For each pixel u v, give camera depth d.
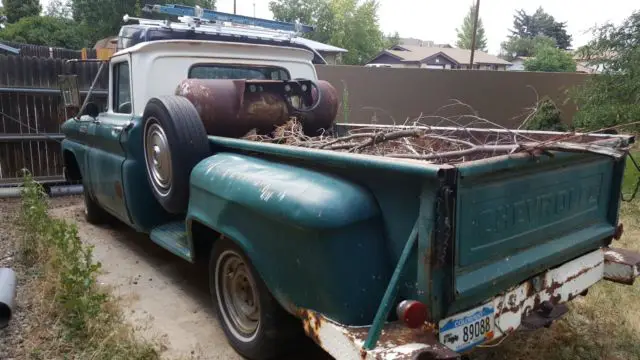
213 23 5.43
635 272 3.05
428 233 2.07
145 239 5.64
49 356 3.14
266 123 4.20
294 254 2.47
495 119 11.39
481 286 2.26
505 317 2.52
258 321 3.06
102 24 30.80
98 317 3.47
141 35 4.87
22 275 4.27
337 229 2.25
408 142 3.50
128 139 4.21
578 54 9.16
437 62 43.50
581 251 2.97
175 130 3.44
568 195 2.80
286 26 5.86
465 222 2.18
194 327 3.67
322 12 44.81
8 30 31.59
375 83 11.12
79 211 6.86
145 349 3.17
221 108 3.94
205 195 3.16
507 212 2.40
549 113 8.74
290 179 2.60
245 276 3.17
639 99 7.98
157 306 4.01
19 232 5.29
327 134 4.75
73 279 3.49
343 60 43.66
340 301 2.30
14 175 7.88
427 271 2.09
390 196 2.27
